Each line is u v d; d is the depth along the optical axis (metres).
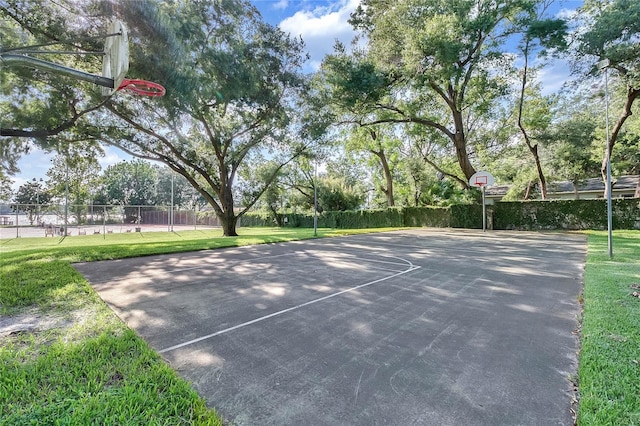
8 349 2.86
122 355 2.77
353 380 2.43
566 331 3.37
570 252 9.46
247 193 27.06
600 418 1.87
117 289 5.34
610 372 2.38
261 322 3.76
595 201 17.36
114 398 2.09
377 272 6.79
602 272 6.00
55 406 2.00
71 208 27.56
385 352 2.92
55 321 3.66
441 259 8.52
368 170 33.12
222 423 1.92
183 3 11.77
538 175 21.80
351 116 19.17
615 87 15.36
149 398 2.12
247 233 20.66
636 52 12.50
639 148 18.33
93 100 11.92
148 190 55.53
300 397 2.21
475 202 21.33
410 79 15.86
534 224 19.20
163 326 3.62
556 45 14.50
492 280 5.92
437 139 22.19
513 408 2.05
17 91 9.91
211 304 4.49
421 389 2.29
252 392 2.27
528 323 3.63
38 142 11.49
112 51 4.31
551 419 1.93
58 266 7.20
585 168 22.95
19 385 2.26
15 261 7.98
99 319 3.72
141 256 9.28
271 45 15.34
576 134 20.11
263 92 15.41
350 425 1.90
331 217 29.06
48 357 2.69
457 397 2.18
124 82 4.27
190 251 10.40
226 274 6.63
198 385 2.37
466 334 3.33
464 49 14.47
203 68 11.34
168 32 8.52
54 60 9.91
